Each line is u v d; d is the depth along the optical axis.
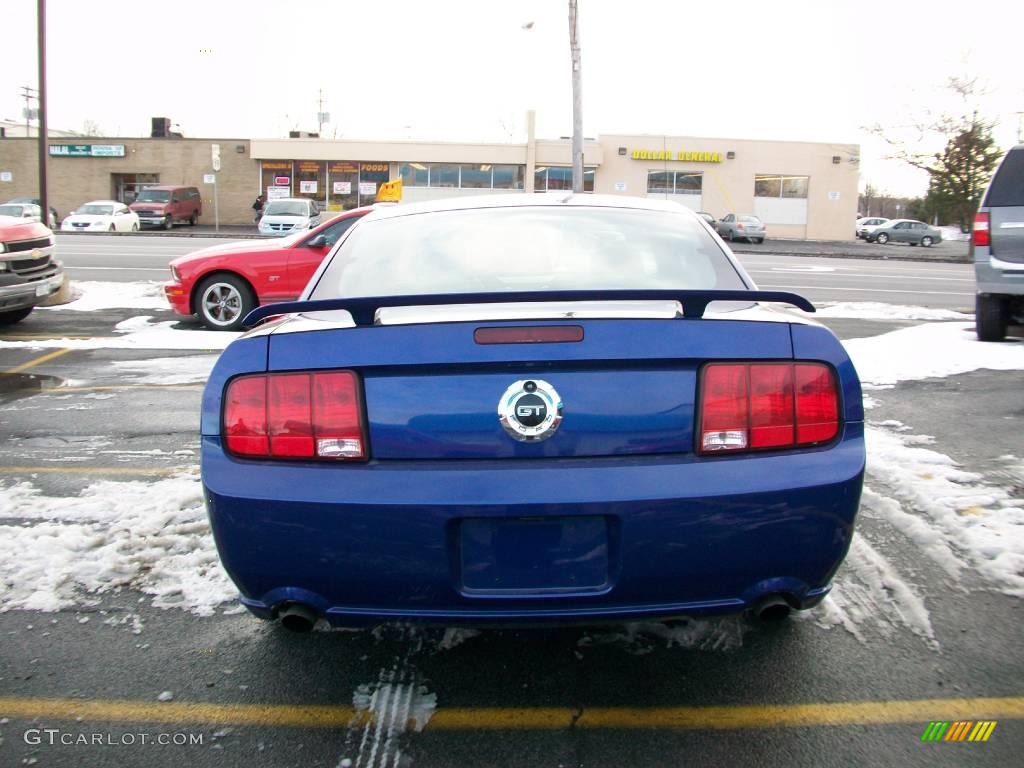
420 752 2.51
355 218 10.47
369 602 2.48
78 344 9.35
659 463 2.42
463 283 3.26
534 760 2.47
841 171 45.97
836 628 3.19
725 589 2.46
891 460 5.07
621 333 2.45
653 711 2.70
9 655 3.02
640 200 3.93
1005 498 4.44
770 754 2.49
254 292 10.34
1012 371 7.81
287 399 2.50
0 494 4.58
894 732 2.59
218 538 2.52
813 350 2.54
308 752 2.51
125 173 45.81
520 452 2.42
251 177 45.34
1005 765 2.44
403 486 2.39
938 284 18.48
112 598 3.43
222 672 2.92
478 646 3.09
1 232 9.33
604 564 2.43
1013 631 3.16
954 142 41.84
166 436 5.79
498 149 43.75
